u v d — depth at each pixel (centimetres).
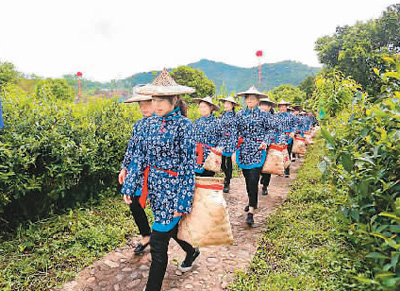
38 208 425
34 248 355
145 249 370
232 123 479
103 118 562
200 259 351
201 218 257
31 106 463
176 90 252
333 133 318
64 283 298
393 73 262
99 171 520
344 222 295
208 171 527
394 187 243
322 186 584
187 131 253
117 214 471
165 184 255
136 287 296
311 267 312
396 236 230
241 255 362
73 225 407
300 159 1073
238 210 530
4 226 394
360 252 288
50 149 422
